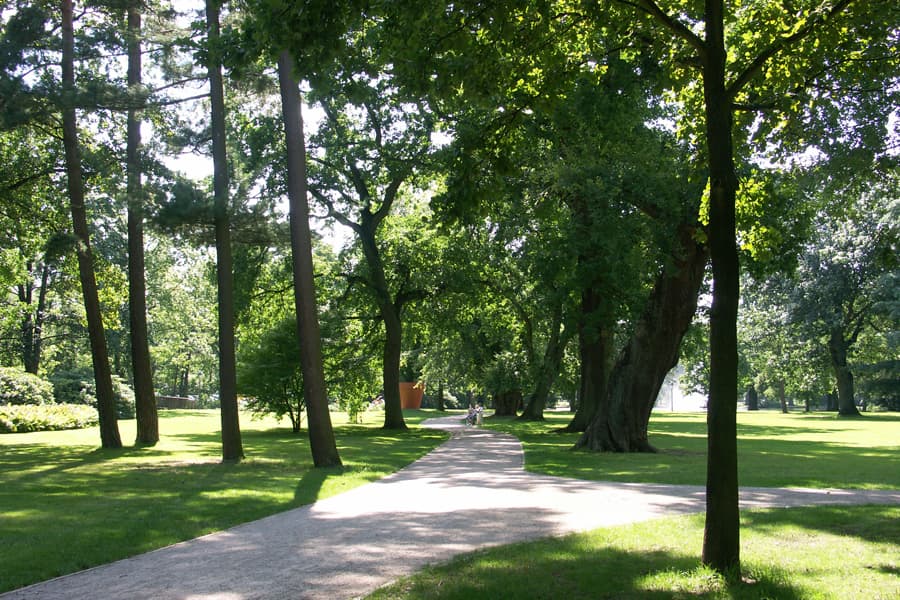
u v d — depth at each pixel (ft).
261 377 107.24
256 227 64.23
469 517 33.22
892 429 123.65
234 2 59.67
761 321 205.57
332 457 56.75
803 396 247.09
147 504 37.09
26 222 84.89
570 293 85.61
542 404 155.53
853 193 41.52
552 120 61.67
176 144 65.21
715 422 22.27
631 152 64.23
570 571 22.29
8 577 22.44
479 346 167.22
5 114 60.95
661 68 33.71
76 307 153.17
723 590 19.95
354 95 34.96
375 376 127.75
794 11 30.45
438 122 98.32
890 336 168.25
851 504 36.11
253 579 22.45
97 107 64.34
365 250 115.14
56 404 135.33
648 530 29.01
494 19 25.96
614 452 72.64
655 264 72.84
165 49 66.54
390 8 25.20
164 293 205.67
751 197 33.09
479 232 96.32
